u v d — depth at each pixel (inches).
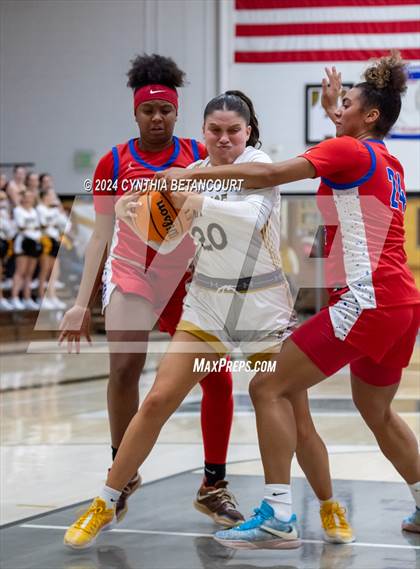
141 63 274.4
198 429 466.6
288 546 243.1
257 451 403.2
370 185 239.5
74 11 1176.2
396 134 1061.1
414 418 474.9
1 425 478.3
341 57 1094.4
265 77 1117.7
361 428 455.8
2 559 245.8
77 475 361.1
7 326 919.7
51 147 1194.6
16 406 542.6
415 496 269.1
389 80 254.1
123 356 266.7
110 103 1176.2
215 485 286.4
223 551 252.8
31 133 1198.3
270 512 241.9
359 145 239.3
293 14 1104.2
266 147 1123.9
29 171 1195.9
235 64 1124.5
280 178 226.8
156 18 1146.7
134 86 277.4
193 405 553.0
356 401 265.0
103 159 274.8
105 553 251.0
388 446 266.5
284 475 242.7
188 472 362.0
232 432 452.4
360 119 254.4
